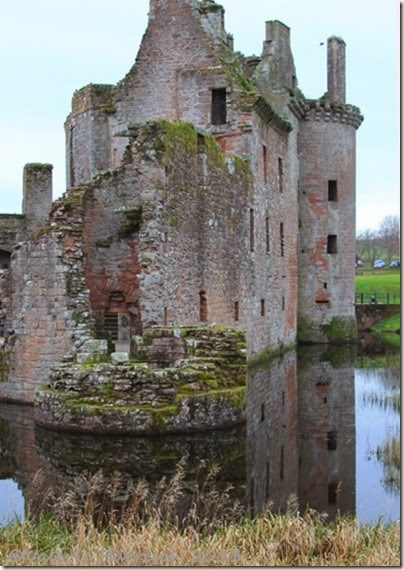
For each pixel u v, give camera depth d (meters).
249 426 18.67
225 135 29.89
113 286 23.14
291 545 9.85
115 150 31.56
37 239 20.58
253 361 30.16
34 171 33.44
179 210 22.66
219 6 30.62
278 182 35.41
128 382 16.86
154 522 10.40
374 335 46.06
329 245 42.19
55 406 17.03
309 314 41.59
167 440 16.42
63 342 20.20
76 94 33.25
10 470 14.52
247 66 39.28
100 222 23.08
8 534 10.18
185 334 19.14
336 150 41.88
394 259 107.06
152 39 31.02
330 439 18.06
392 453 16.56
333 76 43.16
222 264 26.31
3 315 21.64
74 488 13.33
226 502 12.95
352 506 13.27
